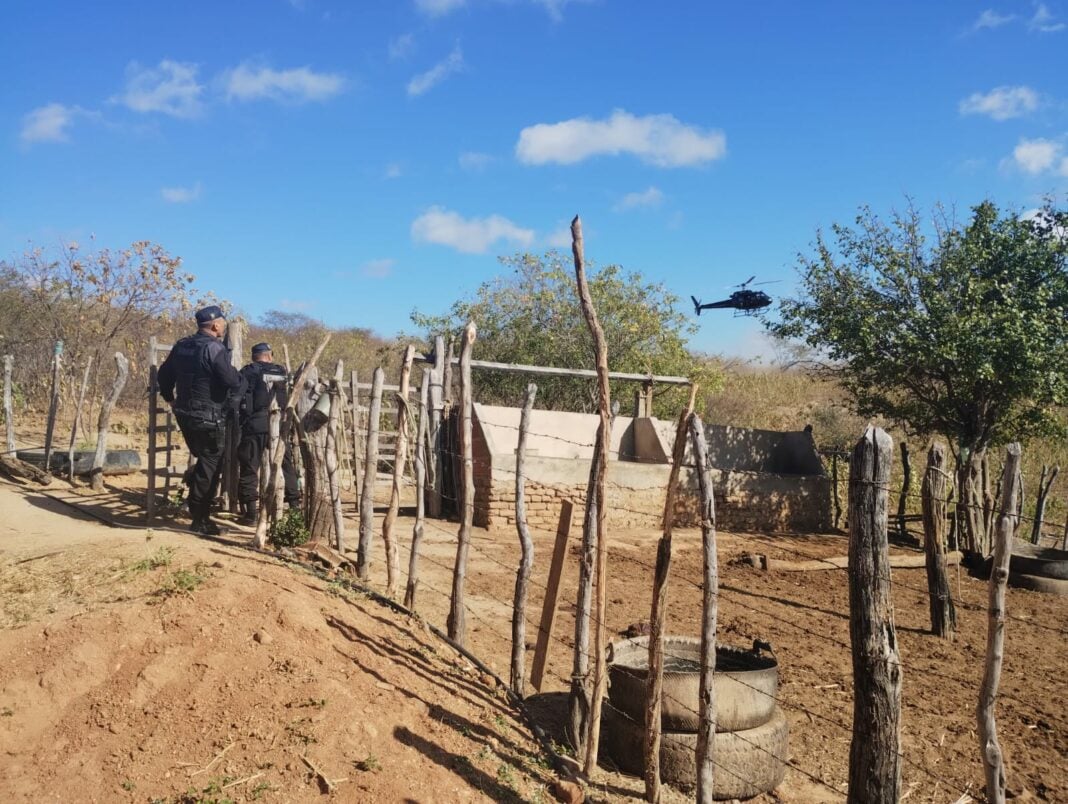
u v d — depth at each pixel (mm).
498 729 5094
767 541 12852
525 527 5766
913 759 5578
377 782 4152
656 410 18844
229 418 10102
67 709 4426
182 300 19547
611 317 19391
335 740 4344
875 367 14016
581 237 4883
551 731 5402
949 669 7422
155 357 9336
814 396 27609
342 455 11609
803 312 14227
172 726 4332
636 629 6984
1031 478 16922
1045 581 10688
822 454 15555
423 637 6031
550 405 19859
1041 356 12383
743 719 4973
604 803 4629
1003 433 13789
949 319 12812
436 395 12180
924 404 14328
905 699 6633
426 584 8219
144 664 4695
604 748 5414
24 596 5445
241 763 4152
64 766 4059
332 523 8102
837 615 8805
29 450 12250
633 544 11844
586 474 12414
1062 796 5160
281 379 9258
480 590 8406
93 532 7988
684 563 10953
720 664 5711
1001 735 6000
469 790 4332
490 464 11852
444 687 5336
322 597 5914
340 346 25844
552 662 6691
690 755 4887
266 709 4484
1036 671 7441
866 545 4098
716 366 24531
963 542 12203
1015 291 13008
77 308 18875
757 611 8805
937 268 13453
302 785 4062
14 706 4379
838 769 5367
